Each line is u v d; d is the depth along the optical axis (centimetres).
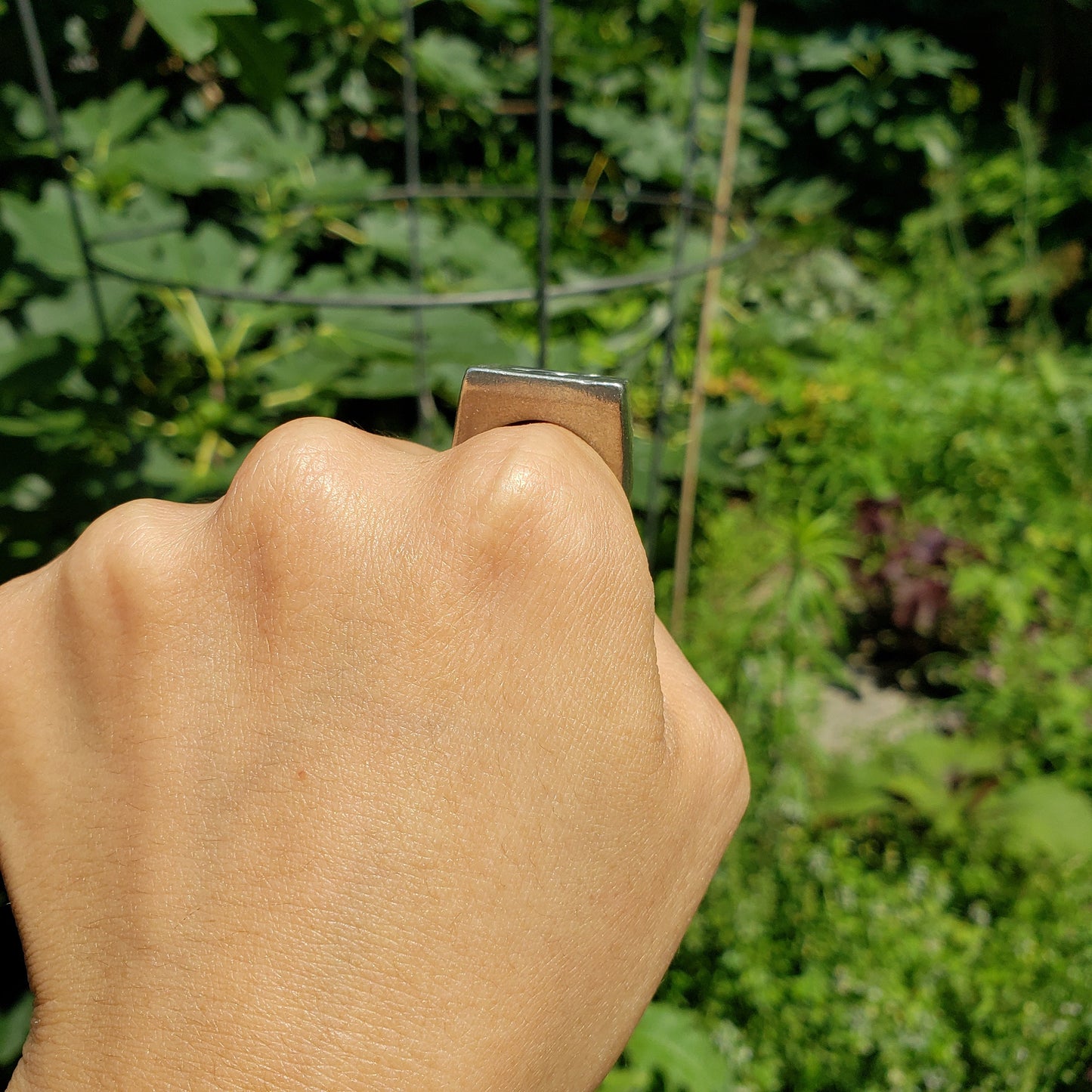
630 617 12
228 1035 11
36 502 53
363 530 12
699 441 103
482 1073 11
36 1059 12
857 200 203
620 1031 12
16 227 53
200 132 75
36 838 12
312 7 50
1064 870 75
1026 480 126
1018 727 92
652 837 12
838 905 69
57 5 63
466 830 11
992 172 193
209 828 11
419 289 73
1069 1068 58
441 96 119
